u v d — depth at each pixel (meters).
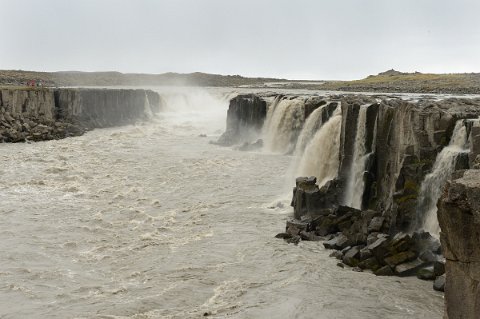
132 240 26.56
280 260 23.14
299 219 29.02
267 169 44.25
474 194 10.98
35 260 23.61
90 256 24.28
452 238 11.68
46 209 32.09
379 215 25.09
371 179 30.02
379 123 29.94
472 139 18.84
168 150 53.84
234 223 29.23
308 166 39.28
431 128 25.58
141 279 21.38
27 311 18.39
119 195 35.50
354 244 23.98
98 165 45.53
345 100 37.22
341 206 27.56
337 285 20.19
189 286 20.47
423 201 24.55
